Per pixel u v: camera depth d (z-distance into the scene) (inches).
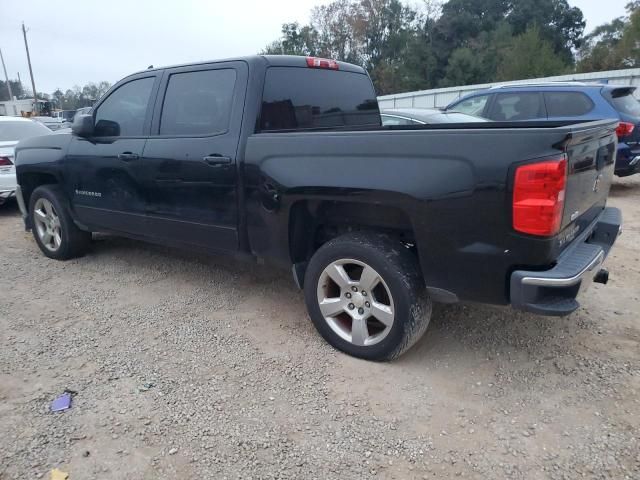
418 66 2003.0
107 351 135.5
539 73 1555.1
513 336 141.4
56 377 123.0
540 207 97.5
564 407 110.7
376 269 119.7
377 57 2258.9
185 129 156.8
